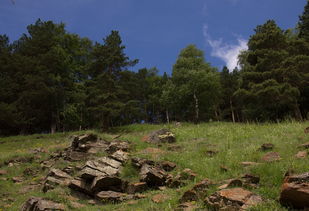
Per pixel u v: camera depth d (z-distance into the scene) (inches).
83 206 333.7
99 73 1389.0
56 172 468.1
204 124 1099.9
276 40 1071.6
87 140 631.2
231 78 2086.6
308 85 1040.8
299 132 518.3
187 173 382.3
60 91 1443.2
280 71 981.8
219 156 448.8
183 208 257.1
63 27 1780.3
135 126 1407.5
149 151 533.0
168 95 1785.2
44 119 1557.6
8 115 1270.9
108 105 1295.5
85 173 392.8
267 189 260.4
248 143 521.0
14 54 1533.0
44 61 1448.1
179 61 1653.5
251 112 1187.9
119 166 445.7
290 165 305.0
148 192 354.9
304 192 204.4
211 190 281.6
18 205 370.0
